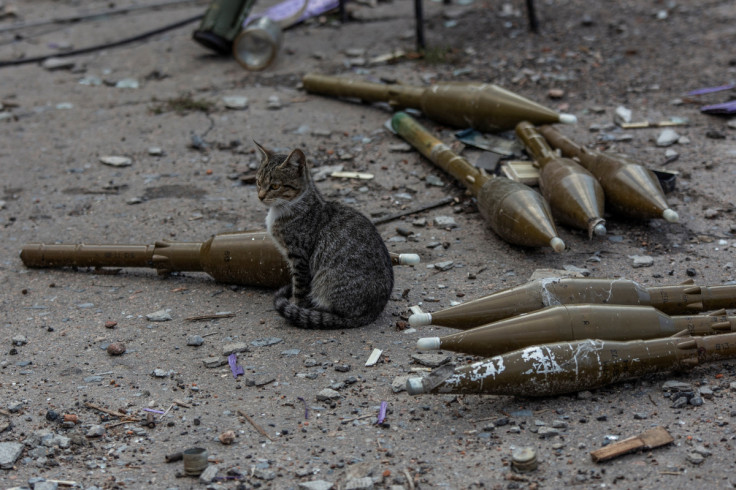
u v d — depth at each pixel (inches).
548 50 202.8
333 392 153.7
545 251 167.8
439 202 175.0
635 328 153.5
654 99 190.9
